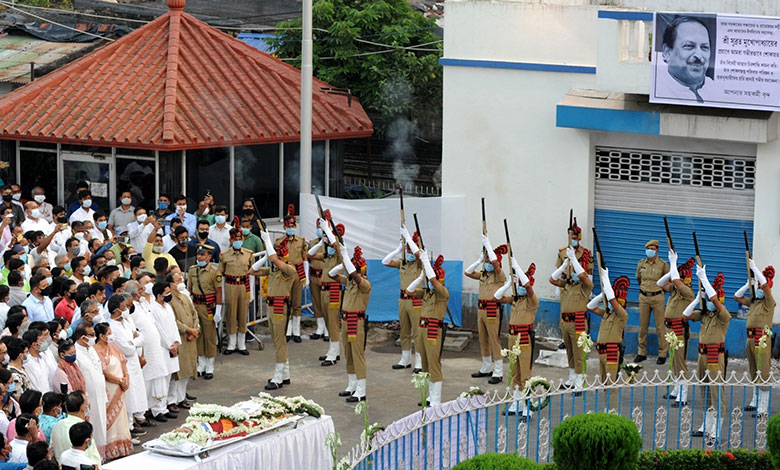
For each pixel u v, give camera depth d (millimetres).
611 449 11484
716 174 18531
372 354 18812
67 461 11172
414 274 17469
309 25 20703
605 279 15922
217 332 18438
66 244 16781
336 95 24531
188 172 21922
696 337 18297
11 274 15406
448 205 19938
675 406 15609
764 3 19438
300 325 20266
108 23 29578
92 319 14000
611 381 14375
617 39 17922
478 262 17594
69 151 22406
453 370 17953
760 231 18156
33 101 22469
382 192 25953
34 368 13188
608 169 19188
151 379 15188
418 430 12578
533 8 19031
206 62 23250
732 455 13172
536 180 19375
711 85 17188
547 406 15078
